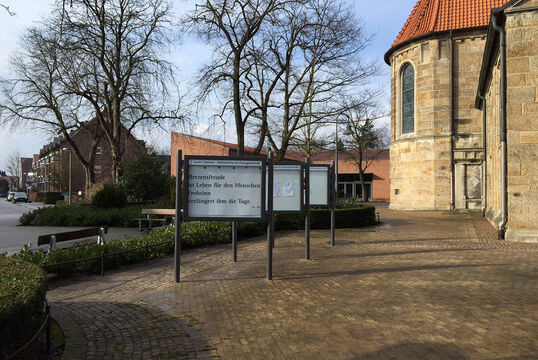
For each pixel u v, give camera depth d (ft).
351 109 63.05
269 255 23.27
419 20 82.28
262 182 23.56
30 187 300.40
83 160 98.99
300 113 62.80
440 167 77.97
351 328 14.79
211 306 18.22
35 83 84.53
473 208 75.97
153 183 88.33
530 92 36.68
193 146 144.15
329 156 183.01
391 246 35.14
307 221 29.81
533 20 36.86
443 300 18.12
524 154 36.73
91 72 81.97
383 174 172.24
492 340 13.26
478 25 75.00
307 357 12.34
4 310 9.93
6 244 40.29
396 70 85.66
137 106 86.33
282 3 57.98
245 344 13.58
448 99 77.41
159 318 16.69
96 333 14.98
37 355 12.57
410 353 12.36
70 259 25.35
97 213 60.08
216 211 23.62
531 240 36.09
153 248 31.09
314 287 21.12
